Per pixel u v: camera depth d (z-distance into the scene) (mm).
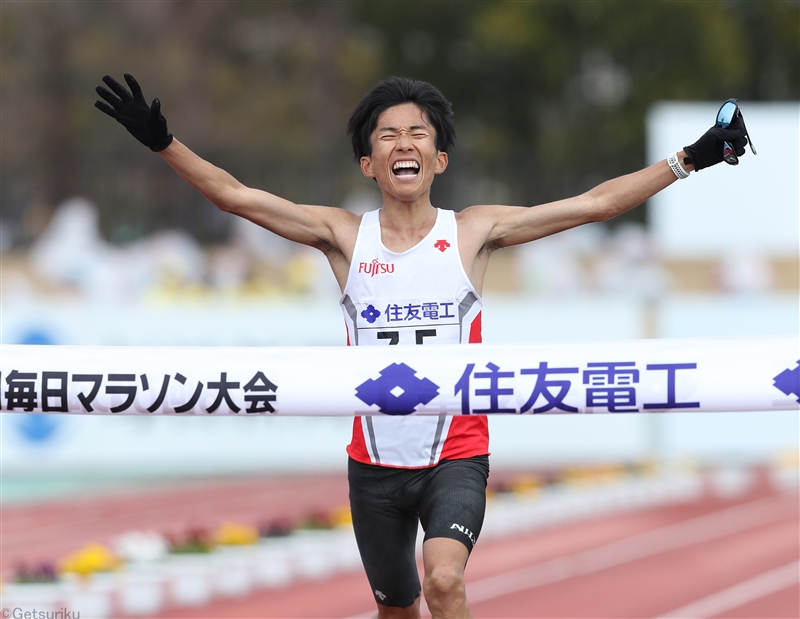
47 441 43594
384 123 14328
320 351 13781
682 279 66500
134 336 42500
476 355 13578
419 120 14336
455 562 13242
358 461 15000
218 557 28766
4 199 85250
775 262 61500
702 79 110562
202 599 26766
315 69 114938
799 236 48156
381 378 13594
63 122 104438
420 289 14414
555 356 13500
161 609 25781
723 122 14008
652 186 14250
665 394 13312
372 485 14883
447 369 13547
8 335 41531
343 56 118938
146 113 13648
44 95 105188
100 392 13805
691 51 110000
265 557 28953
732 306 44500
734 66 112125
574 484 40500
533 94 119250
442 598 13023
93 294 58844
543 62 111750
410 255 14445
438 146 14625
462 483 14234
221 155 82625
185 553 29031
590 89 116375
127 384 13797
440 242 14484
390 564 15211
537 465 45312
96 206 82812
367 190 98500
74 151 103062
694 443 46438
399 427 14664
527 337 44406
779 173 48156
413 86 14547
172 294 56031
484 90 121188
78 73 105625
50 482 42719
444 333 14391
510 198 88312
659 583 27969
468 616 13117
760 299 44469
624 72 112938
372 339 14500
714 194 48594
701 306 44562
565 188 89312
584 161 109812
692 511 38062
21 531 34750
